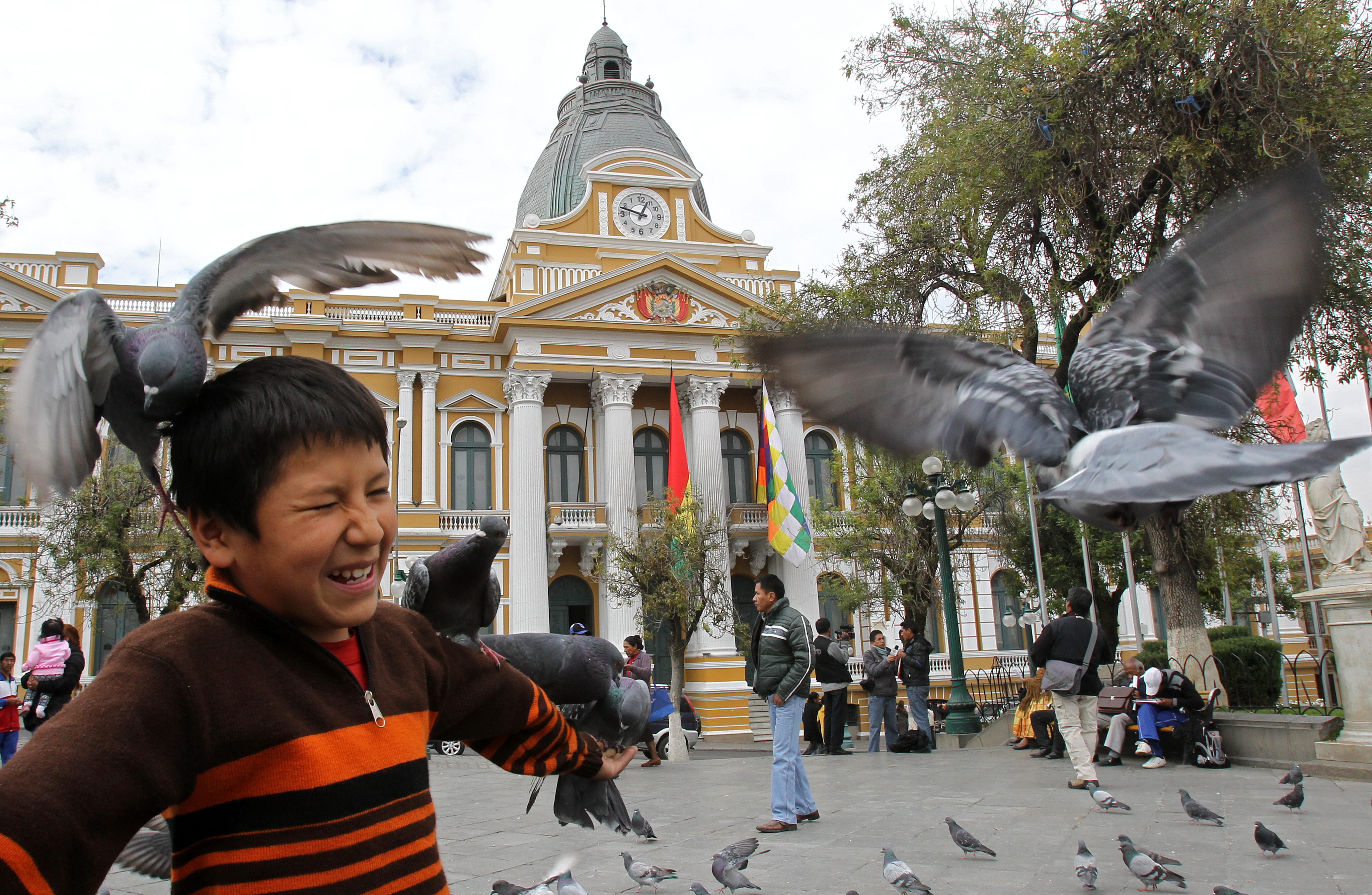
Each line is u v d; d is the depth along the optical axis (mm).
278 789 1717
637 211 34188
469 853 7305
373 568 1874
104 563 21125
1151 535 13836
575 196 38344
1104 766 11250
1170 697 11039
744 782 11242
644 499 32656
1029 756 12578
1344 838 6703
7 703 11070
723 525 28875
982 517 26047
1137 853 5367
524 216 40375
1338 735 10117
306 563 1759
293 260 1869
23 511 25359
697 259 34125
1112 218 12867
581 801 2697
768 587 7953
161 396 1571
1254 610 32500
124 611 26250
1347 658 9867
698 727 24234
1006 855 6582
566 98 43500
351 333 31000
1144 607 35000
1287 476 1054
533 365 30766
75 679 11617
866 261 16578
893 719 15000
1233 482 1070
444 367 32094
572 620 31500
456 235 1878
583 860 6930
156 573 22812
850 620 32562
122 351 1625
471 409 32000
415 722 1986
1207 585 26375
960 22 14445
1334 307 12117
